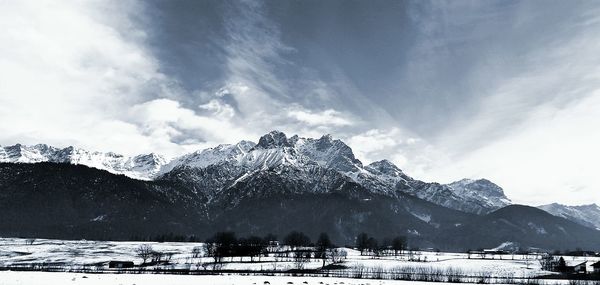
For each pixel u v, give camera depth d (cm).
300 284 11775
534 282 15550
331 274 16538
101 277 12619
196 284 11406
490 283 14788
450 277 16450
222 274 15738
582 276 18288
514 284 14612
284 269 18725
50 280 11006
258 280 12888
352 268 19325
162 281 12069
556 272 19500
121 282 11250
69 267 19750
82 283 10500
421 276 16850
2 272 13788
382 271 18138
